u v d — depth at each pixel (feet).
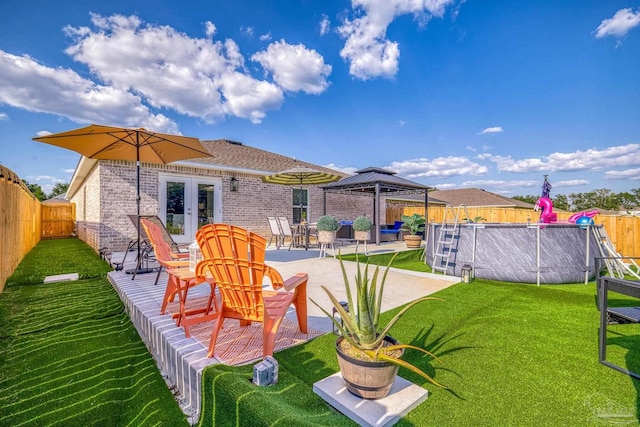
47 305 15.85
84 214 46.60
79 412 8.22
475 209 45.24
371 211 58.80
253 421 6.04
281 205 43.27
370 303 7.54
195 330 10.75
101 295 17.52
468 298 15.10
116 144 21.36
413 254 31.22
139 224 19.17
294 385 7.38
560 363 8.43
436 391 7.16
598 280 8.83
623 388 7.22
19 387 9.28
